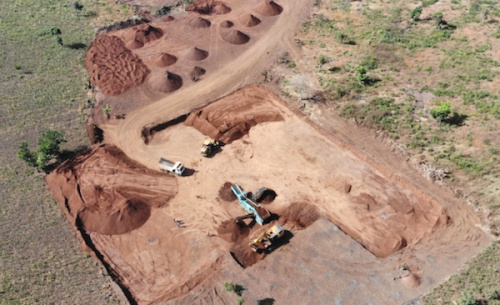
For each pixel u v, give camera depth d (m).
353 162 48.47
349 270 38.16
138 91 57.59
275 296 36.31
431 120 51.91
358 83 57.50
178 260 39.78
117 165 48.00
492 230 41.03
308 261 38.97
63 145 50.34
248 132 52.38
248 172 47.78
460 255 39.16
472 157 47.38
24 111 54.19
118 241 41.41
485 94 54.56
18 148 49.56
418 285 36.75
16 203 43.81
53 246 40.16
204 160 49.09
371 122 51.91
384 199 44.62
